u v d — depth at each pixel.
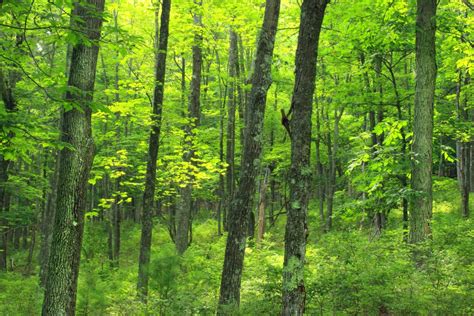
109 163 13.12
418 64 9.20
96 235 18.12
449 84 20.09
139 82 12.33
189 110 15.70
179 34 14.29
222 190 23.64
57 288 6.66
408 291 6.32
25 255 27.16
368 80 13.42
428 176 8.91
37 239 31.66
